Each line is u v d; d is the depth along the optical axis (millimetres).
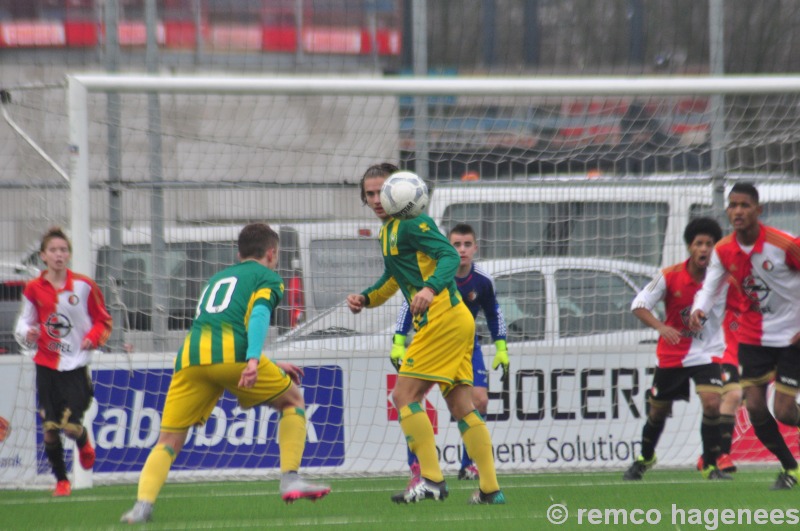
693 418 33094
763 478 28938
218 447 31406
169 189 31781
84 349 26422
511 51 39750
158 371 31344
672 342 26734
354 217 32906
